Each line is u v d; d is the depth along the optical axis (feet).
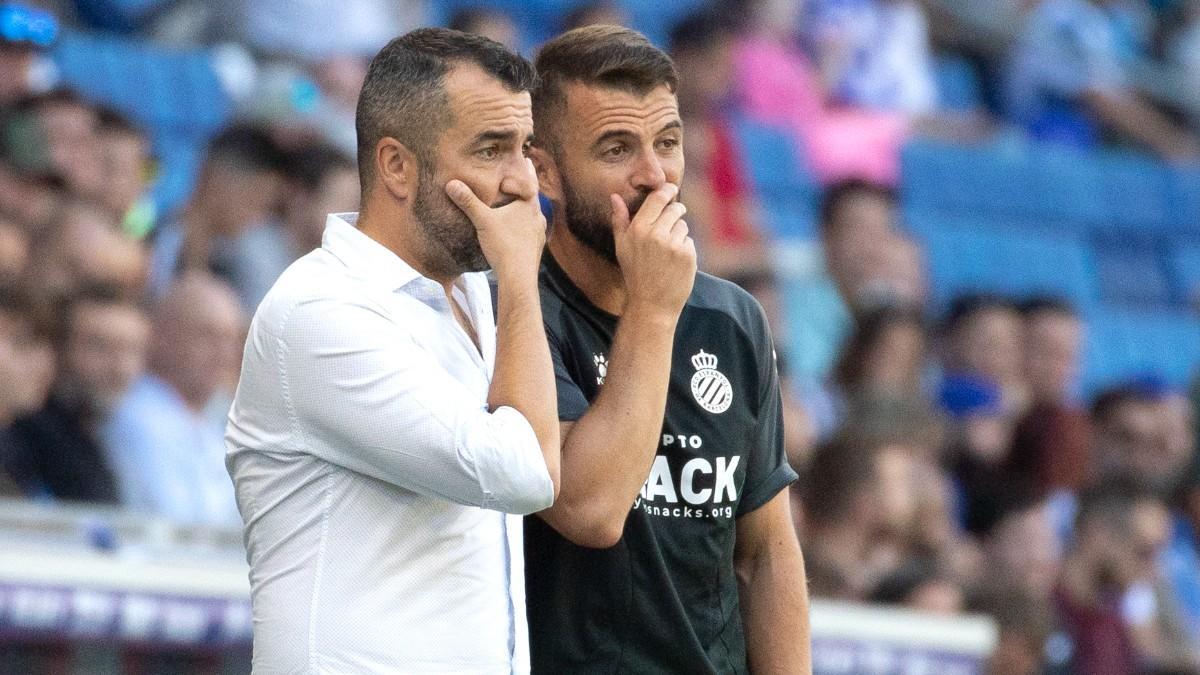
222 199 75.41
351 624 28.86
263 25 86.99
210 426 68.33
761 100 104.99
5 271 63.72
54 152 69.31
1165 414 92.43
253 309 74.79
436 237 30.09
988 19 122.72
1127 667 82.53
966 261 108.99
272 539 29.86
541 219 30.48
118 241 67.05
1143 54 130.31
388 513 29.32
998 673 76.74
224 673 56.49
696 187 94.53
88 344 64.23
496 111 29.86
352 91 86.28
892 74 114.52
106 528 57.26
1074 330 96.43
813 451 76.89
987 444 89.04
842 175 106.52
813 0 111.65
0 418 62.13
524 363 29.58
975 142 115.24
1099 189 117.70
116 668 54.29
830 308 92.12
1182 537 92.68
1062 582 83.10
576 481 30.37
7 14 77.92
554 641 32.40
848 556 73.51
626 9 110.01
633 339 31.07
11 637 52.21
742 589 35.42
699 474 33.17
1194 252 120.16
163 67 85.66
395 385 28.86
